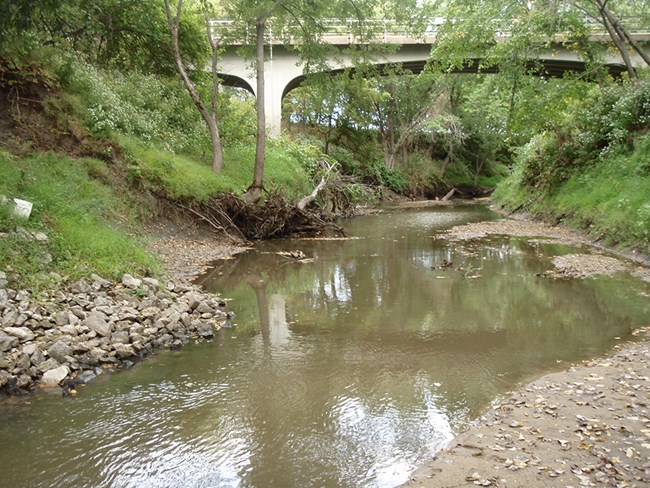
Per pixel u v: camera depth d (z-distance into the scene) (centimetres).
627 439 457
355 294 1054
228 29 1923
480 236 1891
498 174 5875
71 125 1326
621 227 1491
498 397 566
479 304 964
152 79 1955
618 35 1839
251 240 1809
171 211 1546
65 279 796
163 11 1953
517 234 1914
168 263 1245
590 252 1476
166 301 852
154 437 483
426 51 3341
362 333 797
